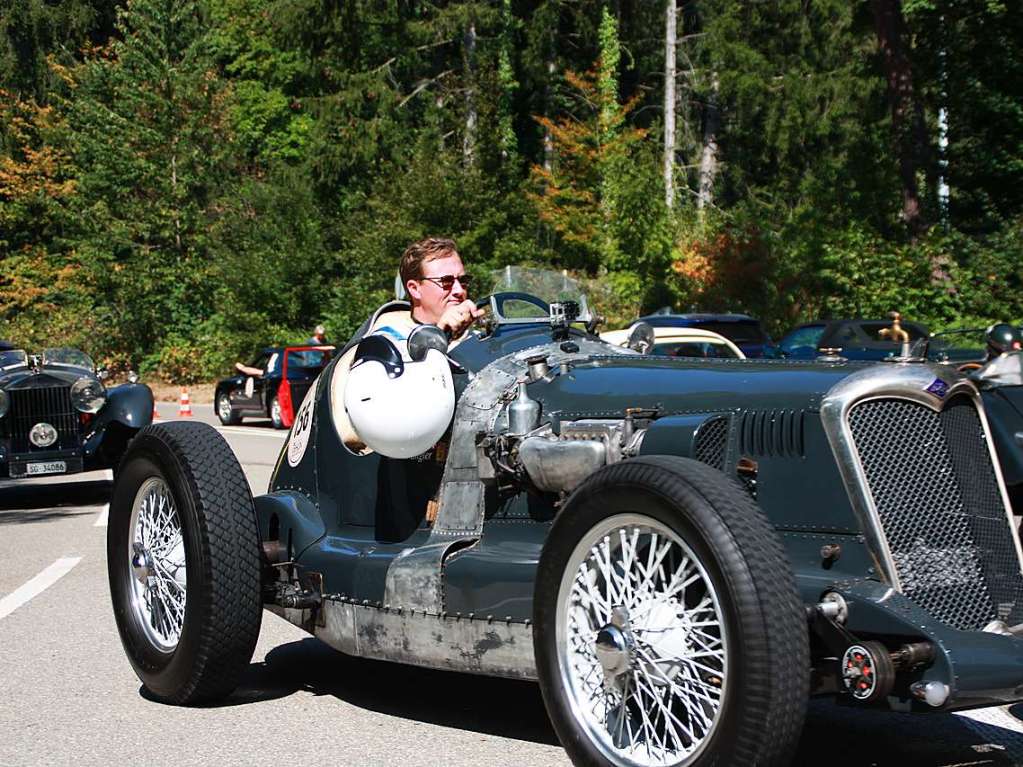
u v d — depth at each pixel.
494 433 5.05
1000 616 4.14
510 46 45.94
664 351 16.94
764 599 3.65
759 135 50.03
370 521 5.64
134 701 5.82
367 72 43.34
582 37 49.44
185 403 30.02
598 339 5.74
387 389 5.09
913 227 29.05
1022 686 3.81
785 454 4.23
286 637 7.28
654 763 3.94
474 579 4.75
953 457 4.16
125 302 45.53
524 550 4.83
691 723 3.97
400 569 5.04
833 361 4.66
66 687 6.13
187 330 45.56
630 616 4.04
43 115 52.03
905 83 28.94
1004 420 8.20
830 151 45.84
